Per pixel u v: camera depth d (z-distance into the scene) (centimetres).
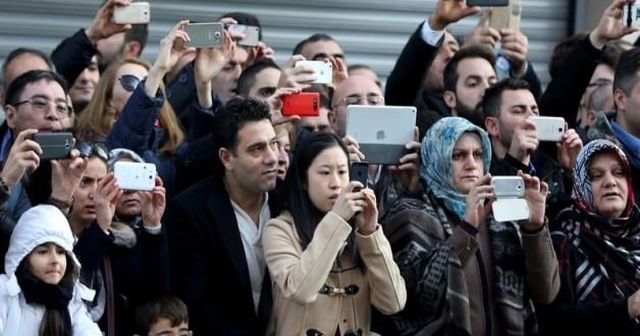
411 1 2431
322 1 2386
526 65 1995
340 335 1453
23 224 1362
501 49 1984
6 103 1536
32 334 1348
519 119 1652
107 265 1443
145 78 1577
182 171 1584
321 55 1891
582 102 1859
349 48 2406
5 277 1359
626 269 1562
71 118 1588
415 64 1784
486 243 1520
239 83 1742
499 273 1511
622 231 1575
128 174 1430
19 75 1572
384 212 1562
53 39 2234
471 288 1499
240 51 1803
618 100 1694
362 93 1703
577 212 1581
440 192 1536
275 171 1494
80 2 2244
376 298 1455
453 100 1814
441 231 1517
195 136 1627
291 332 1454
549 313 1552
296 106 1567
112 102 1647
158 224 1450
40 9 2227
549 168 1667
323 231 1415
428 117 1708
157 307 1441
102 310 1438
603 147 1567
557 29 2539
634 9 1753
